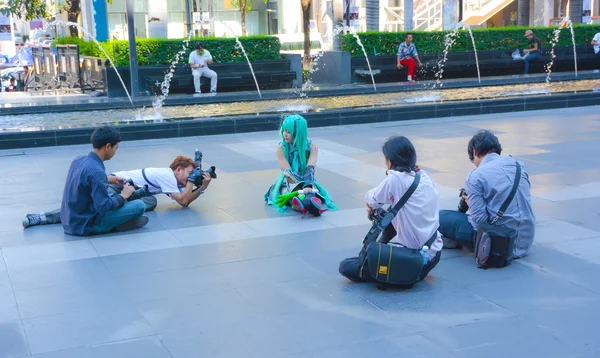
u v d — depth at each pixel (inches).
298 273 203.2
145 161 370.6
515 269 203.5
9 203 286.7
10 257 219.6
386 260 183.5
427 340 158.4
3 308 179.6
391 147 191.0
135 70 621.3
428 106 511.5
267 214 267.0
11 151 404.8
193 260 215.2
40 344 158.9
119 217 240.2
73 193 237.3
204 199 290.0
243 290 190.4
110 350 155.5
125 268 208.7
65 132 422.0
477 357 150.1
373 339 159.5
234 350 154.9
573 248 220.5
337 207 274.5
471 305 178.1
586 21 964.0
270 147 407.8
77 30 868.0
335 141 422.6
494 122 488.1
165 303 181.8
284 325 167.6
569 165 342.0
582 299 180.5
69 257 219.1
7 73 908.6
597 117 498.9
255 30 1405.0
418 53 786.2
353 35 765.3
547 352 151.7
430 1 1272.1
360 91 676.1
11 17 957.2
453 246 222.4
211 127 455.5
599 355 149.9
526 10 1307.8
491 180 207.9
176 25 1325.0
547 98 545.6
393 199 189.0
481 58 805.9
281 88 732.0
